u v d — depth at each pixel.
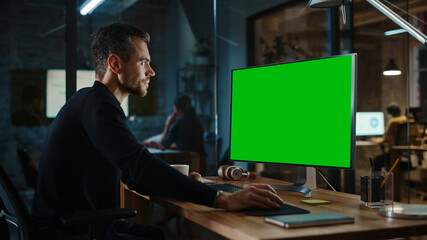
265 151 1.60
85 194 1.32
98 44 1.44
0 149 4.30
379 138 3.40
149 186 1.22
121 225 1.61
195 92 5.13
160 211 3.38
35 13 4.41
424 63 4.54
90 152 1.32
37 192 1.36
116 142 1.24
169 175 1.21
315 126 1.43
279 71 1.56
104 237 1.34
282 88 1.54
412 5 3.32
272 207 1.16
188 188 1.19
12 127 4.34
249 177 1.99
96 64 1.46
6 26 4.33
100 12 4.50
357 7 3.29
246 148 1.68
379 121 3.39
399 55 3.37
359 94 3.32
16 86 4.35
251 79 1.67
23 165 4.34
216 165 4.99
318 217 1.00
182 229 3.33
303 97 1.47
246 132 1.68
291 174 3.64
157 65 5.06
